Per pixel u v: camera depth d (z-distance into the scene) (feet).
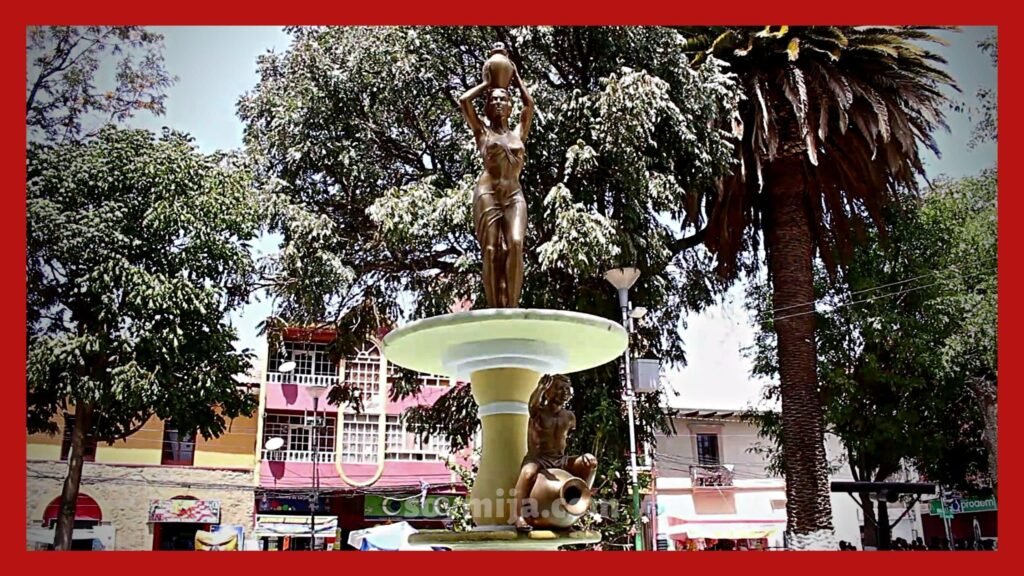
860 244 63.62
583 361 23.48
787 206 58.29
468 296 47.32
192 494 73.87
